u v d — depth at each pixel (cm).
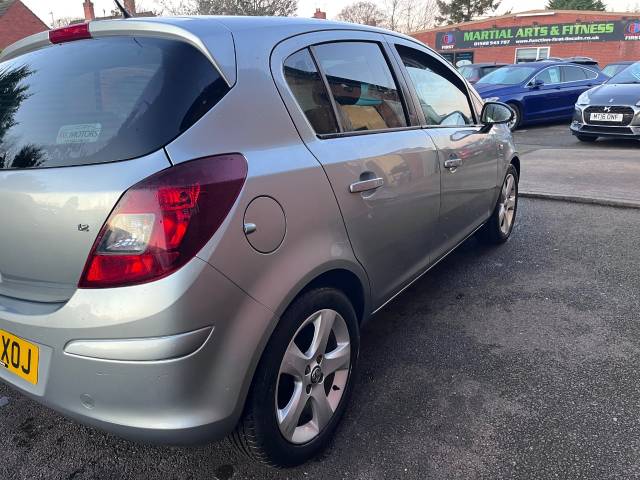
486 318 319
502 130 416
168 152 153
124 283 148
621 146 913
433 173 282
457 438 216
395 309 337
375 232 231
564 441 211
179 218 149
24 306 170
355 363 227
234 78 177
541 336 295
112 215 148
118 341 150
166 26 176
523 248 438
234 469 206
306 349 200
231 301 160
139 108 161
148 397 153
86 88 173
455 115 338
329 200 199
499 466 200
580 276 375
